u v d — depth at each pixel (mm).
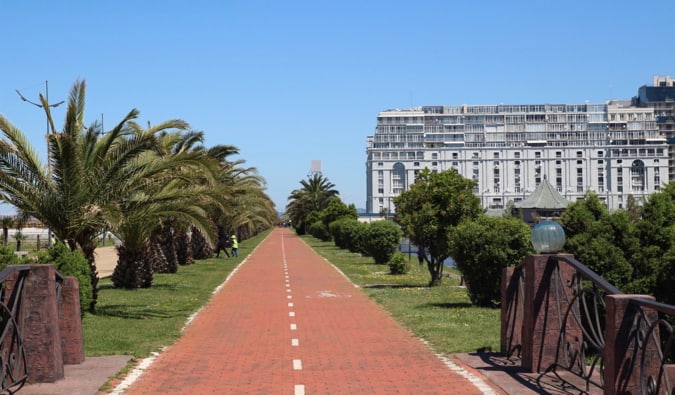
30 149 16719
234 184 42812
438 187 24609
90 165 17328
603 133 176750
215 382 9797
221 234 48812
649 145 172500
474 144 177125
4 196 16594
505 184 176375
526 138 179875
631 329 6695
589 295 11070
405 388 9297
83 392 8797
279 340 13883
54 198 16969
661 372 6211
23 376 9023
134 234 24891
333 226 65812
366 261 43781
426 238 25078
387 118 182375
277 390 9281
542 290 9508
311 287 26500
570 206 13047
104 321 16531
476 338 13445
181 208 18547
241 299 22297
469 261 18797
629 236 12297
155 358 11758
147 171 17797
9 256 12992
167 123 18578
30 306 9281
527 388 8781
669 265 11258
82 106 17766
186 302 21156
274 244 74625
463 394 8828
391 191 177500
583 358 8664
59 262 16031
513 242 18516
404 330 15156
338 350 12609
